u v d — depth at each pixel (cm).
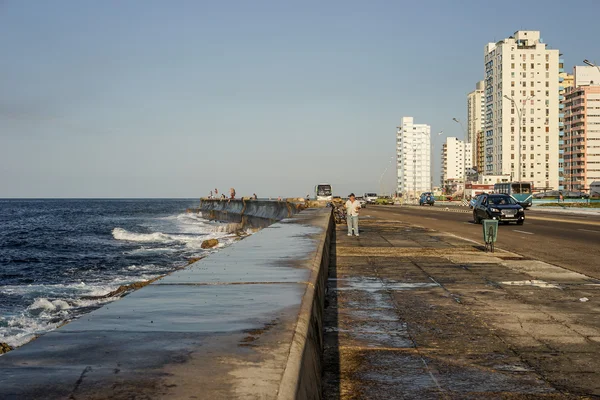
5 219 9631
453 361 627
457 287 1134
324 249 1276
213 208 10350
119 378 272
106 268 3002
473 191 9550
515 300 995
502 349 677
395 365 611
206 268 770
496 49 16525
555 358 640
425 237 2469
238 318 423
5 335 1474
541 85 16050
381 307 932
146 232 6084
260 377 282
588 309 918
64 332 368
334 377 570
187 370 289
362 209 6988
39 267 3095
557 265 1526
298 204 4947
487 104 17312
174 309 459
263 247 1113
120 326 388
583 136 18112
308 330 421
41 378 268
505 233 2753
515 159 16150
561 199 8275
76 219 9675
